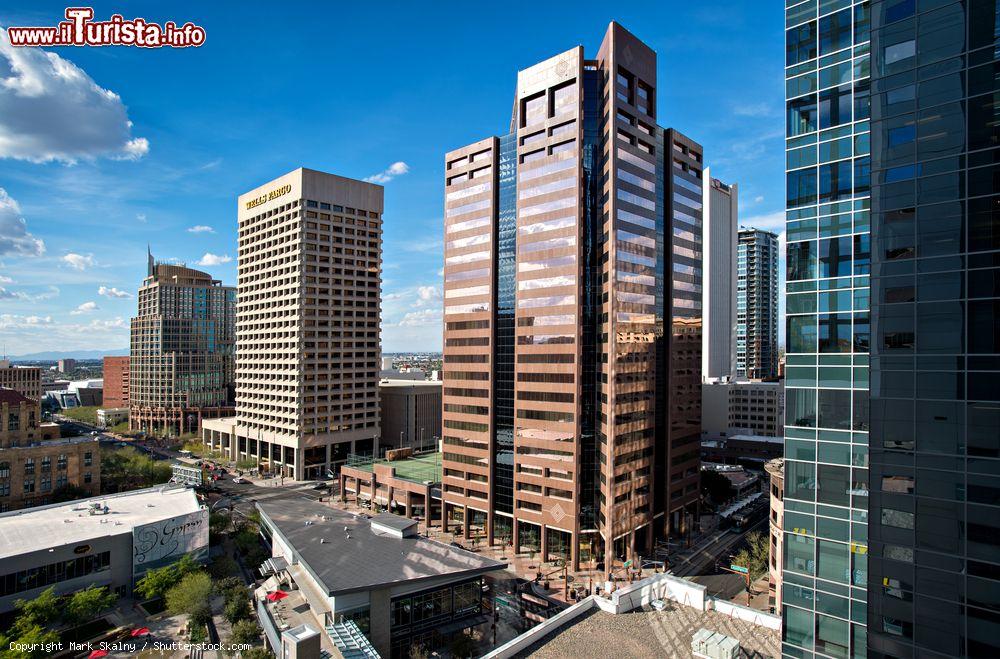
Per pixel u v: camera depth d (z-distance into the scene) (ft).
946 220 109.60
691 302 387.14
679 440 370.32
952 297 108.17
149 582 267.39
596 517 330.54
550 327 336.29
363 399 611.06
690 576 307.17
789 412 156.56
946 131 110.32
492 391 363.56
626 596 166.09
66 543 266.77
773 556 267.18
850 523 144.46
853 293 147.54
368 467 467.11
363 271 619.26
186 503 343.05
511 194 368.89
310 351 567.59
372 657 171.12
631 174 326.44
